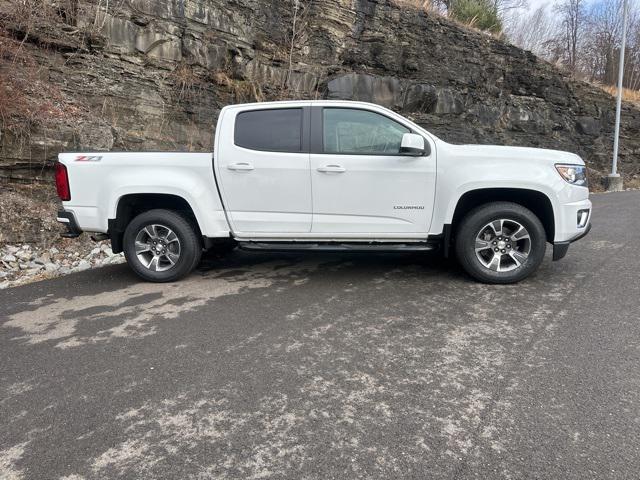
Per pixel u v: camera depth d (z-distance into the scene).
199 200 5.10
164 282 5.38
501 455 2.34
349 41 14.30
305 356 3.45
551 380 3.02
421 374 3.15
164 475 2.26
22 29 8.37
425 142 4.84
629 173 20.64
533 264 4.84
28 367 3.37
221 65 11.38
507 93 17.72
